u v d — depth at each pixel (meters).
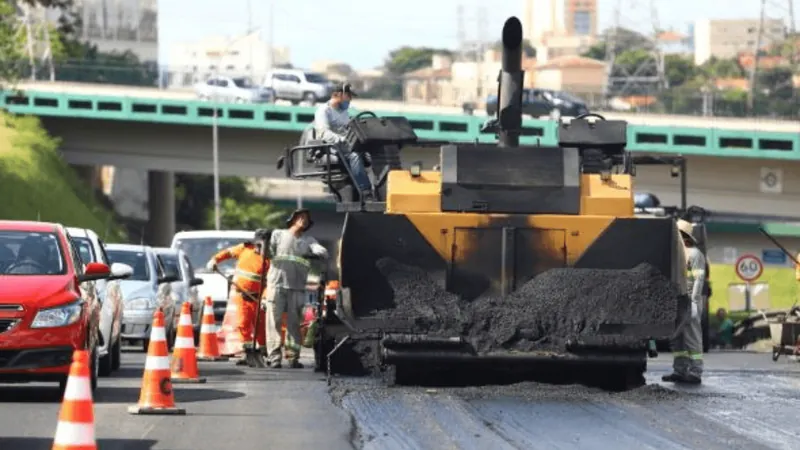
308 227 62.41
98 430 39.50
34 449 35.75
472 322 48.34
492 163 51.16
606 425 39.94
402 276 49.47
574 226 50.16
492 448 35.53
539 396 46.94
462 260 49.91
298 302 62.25
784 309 116.12
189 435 38.56
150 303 76.19
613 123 54.78
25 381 45.50
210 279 92.94
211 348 67.44
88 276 48.22
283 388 51.75
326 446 36.50
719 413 43.31
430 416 41.94
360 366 55.75
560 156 51.50
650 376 60.19
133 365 64.44
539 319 48.56
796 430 39.47
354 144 56.56
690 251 56.22
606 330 48.59
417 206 50.66
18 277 46.78
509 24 52.00
